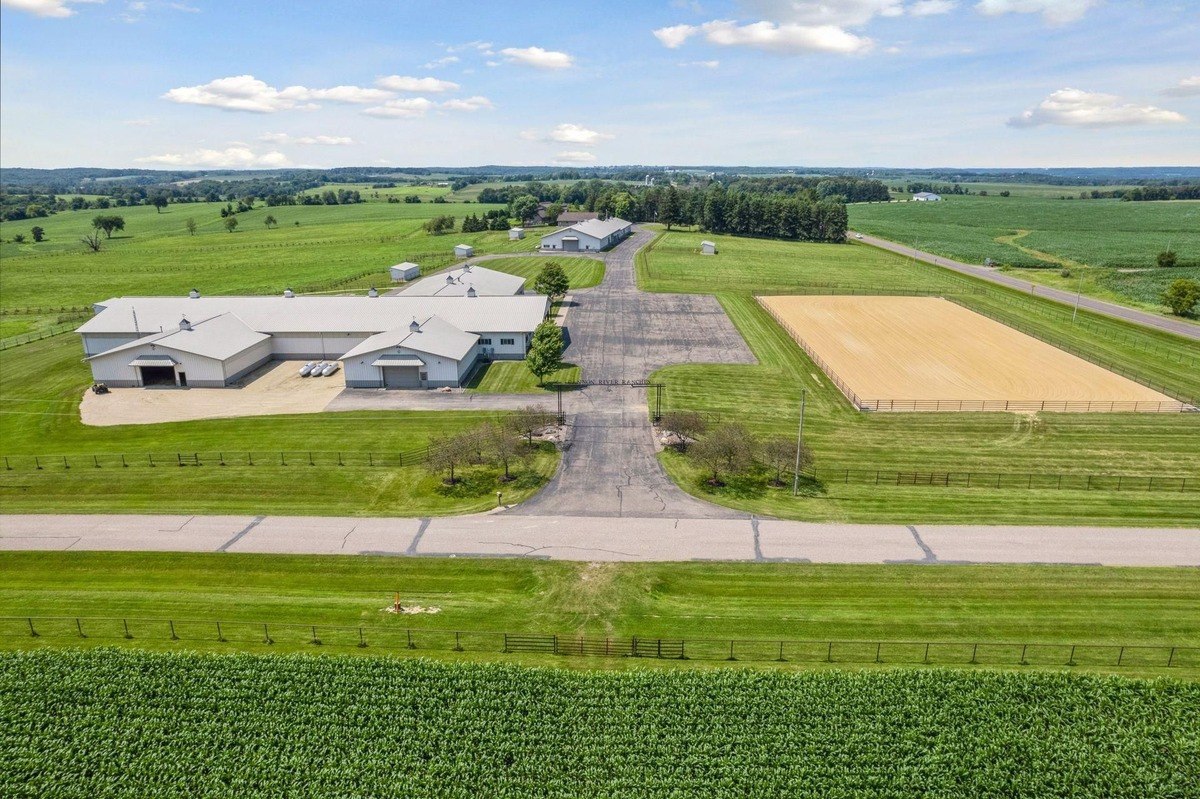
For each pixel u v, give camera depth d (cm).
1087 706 2995
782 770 2720
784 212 19738
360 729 2878
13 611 3616
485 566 3981
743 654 3309
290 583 3844
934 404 6500
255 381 7175
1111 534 4297
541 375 6812
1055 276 13612
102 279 13738
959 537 4259
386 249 17050
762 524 4416
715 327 9231
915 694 3045
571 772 2712
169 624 3503
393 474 5088
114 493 4831
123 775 2708
